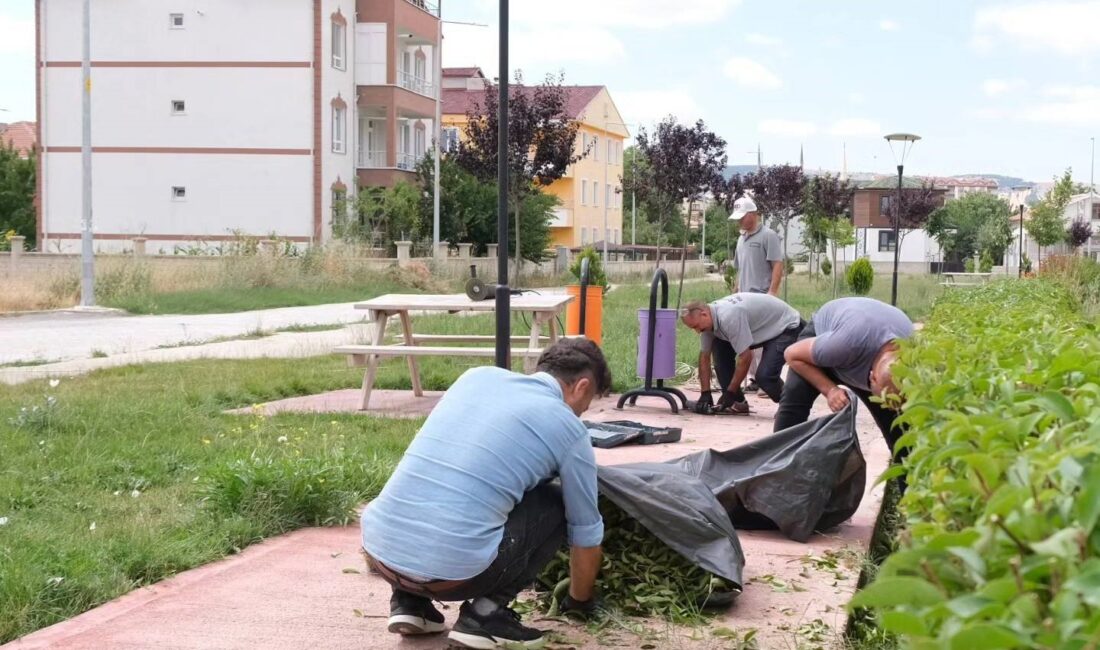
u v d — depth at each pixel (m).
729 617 4.39
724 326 9.58
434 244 40.38
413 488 3.83
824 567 5.09
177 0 45.06
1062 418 2.48
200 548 5.28
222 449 7.68
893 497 6.94
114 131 45.78
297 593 4.71
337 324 21.56
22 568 4.62
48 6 45.72
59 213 46.44
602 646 4.06
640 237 87.44
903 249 89.69
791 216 42.53
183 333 19.20
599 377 4.17
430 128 58.16
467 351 9.81
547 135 38.72
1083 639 1.33
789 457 5.61
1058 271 20.98
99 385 11.14
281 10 44.56
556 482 4.16
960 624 1.43
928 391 3.37
